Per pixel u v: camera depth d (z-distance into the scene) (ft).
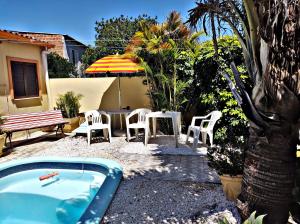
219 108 21.42
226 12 9.03
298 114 7.07
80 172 16.33
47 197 14.10
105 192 11.69
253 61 8.00
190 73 23.59
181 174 14.37
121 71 22.56
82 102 29.32
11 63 24.76
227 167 10.70
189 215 9.96
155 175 14.30
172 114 19.90
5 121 21.06
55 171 16.66
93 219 9.43
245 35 8.33
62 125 25.09
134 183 13.24
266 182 7.80
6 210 12.92
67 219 12.07
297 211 9.05
